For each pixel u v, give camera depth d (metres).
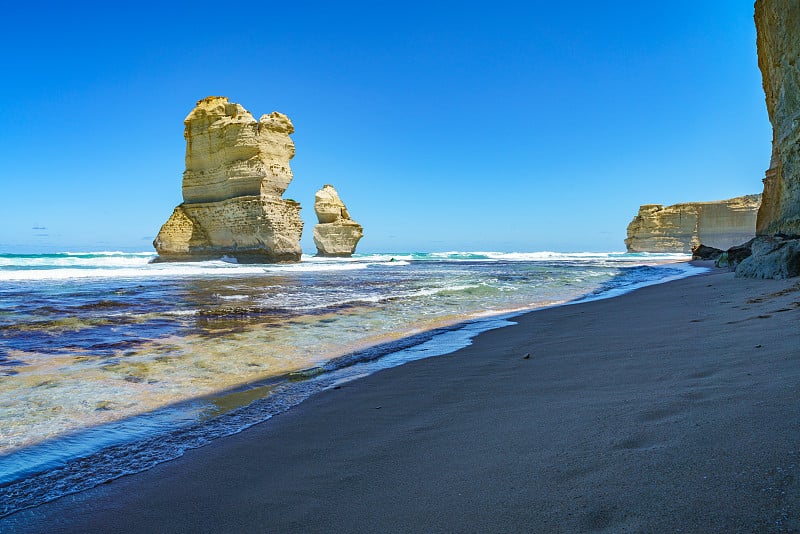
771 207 25.97
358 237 76.19
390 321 10.03
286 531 2.16
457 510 2.13
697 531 1.66
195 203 42.22
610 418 3.04
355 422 3.82
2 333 8.11
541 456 2.60
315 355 6.77
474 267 39.06
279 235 39.50
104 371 5.77
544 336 7.59
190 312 10.83
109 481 2.89
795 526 1.58
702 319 7.14
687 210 94.31
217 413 4.25
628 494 2.00
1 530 2.35
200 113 40.84
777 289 9.80
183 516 2.42
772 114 24.55
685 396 3.23
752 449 2.19
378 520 2.15
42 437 3.67
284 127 41.53
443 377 5.21
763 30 23.67
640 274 26.94
